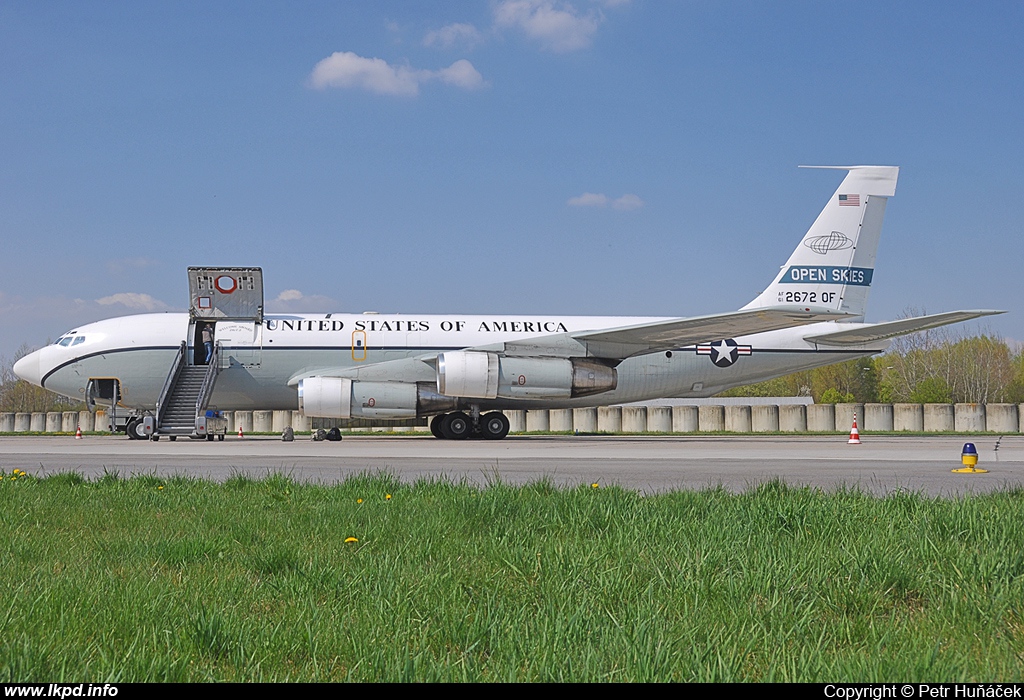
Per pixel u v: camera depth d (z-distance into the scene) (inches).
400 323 1144.2
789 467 630.5
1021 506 334.3
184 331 1140.5
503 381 1053.8
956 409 1830.7
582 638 169.3
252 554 258.4
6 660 153.2
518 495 369.7
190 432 1065.5
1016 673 151.6
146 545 269.9
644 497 382.9
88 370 1124.5
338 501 378.6
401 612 187.5
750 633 172.6
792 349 1205.1
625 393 1194.6
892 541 261.3
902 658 154.5
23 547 269.4
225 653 164.7
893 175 1214.9
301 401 1046.4
